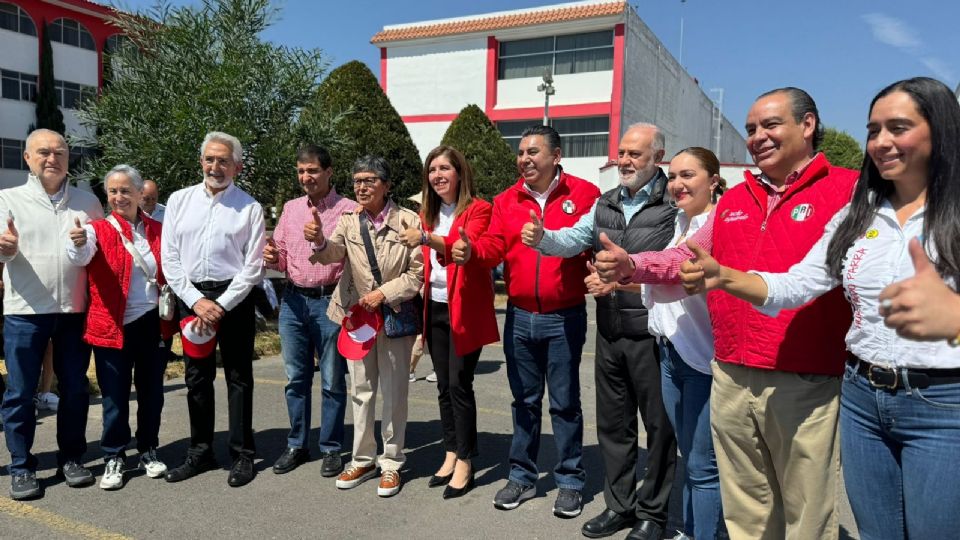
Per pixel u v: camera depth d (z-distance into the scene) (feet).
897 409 5.91
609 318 10.44
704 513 8.92
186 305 12.45
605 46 63.52
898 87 5.82
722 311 7.57
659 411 10.25
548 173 11.25
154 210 18.26
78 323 12.32
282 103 28.81
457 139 49.24
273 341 26.71
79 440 12.60
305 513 11.45
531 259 11.19
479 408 18.49
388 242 12.14
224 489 12.45
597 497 12.42
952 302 4.30
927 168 5.75
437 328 12.87
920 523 5.90
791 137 7.11
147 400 13.14
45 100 75.51
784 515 7.90
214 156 12.35
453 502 12.05
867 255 6.10
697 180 9.04
